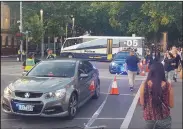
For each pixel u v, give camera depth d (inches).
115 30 2245.3
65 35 2081.7
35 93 316.2
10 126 307.6
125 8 1793.8
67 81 341.7
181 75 519.5
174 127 283.3
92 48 1578.5
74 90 341.4
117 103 427.2
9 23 2015.3
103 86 602.5
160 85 183.2
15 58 1727.4
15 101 318.0
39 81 336.2
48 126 309.1
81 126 306.8
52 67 379.2
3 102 328.8
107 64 1304.1
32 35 1792.6
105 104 420.8
